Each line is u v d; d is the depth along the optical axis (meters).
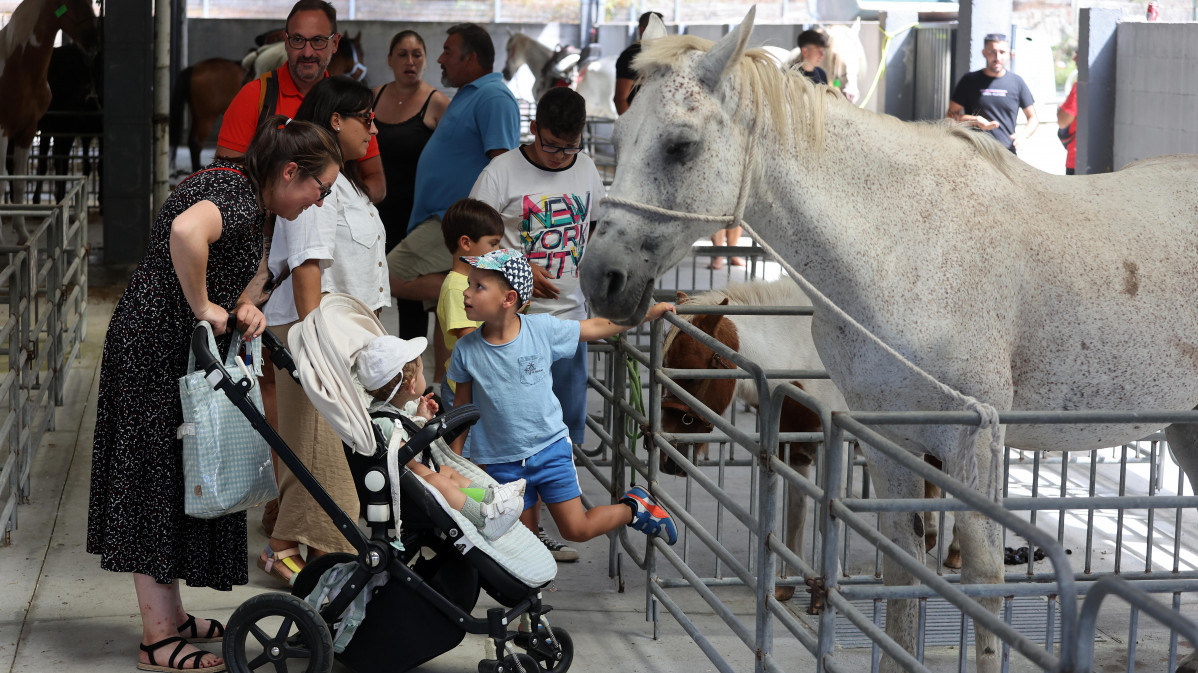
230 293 3.08
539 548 3.19
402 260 5.20
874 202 2.87
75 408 5.92
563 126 3.97
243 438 3.04
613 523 3.46
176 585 3.39
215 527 3.18
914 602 3.13
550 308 4.20
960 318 2.84
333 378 2.91
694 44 2.79
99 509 3.16
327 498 3.02
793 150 2.81
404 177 6.12
